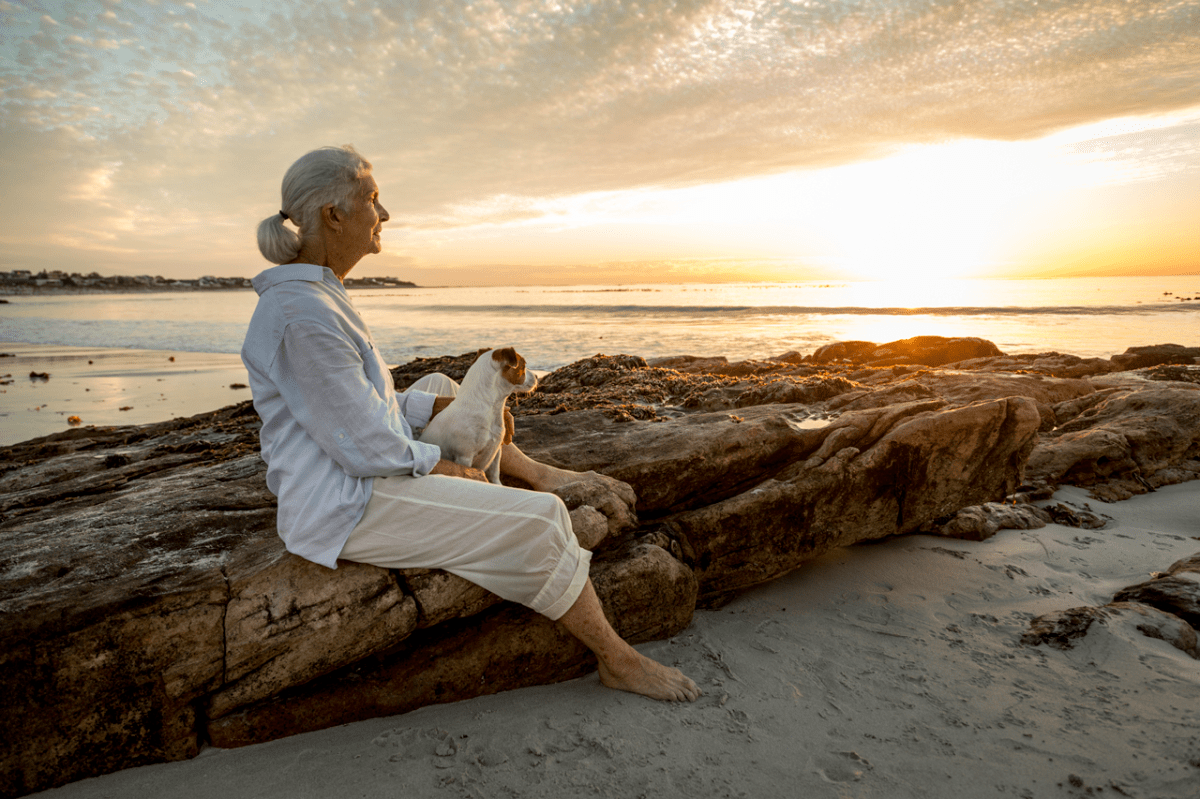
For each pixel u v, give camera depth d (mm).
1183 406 6117
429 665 2609
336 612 2377
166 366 18359
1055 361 9469
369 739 2381
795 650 3010
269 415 2330
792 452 4000
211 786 2135
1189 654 2854
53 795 2105
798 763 2229
